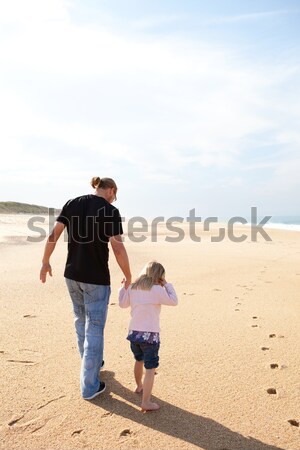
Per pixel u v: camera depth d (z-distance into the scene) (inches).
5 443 120.3
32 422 131.7
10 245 628.7
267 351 197.0
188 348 199.3
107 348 198.4
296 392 155.5
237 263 496.7
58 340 204.8
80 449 118.6
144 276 154.0
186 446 121.3
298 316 260.1
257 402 147.8
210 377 167.5
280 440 125.3
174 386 159.2
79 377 164.4
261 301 300.2
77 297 160.4
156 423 133.3
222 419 136.4
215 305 286.2
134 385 160.2
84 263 153.6
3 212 2278.5
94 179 167.6
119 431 128.2
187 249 659.4
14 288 319.3
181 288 343.0
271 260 534.0
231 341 210.5
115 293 319.6
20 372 167.3
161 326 235.0
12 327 223.3
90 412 138.9
